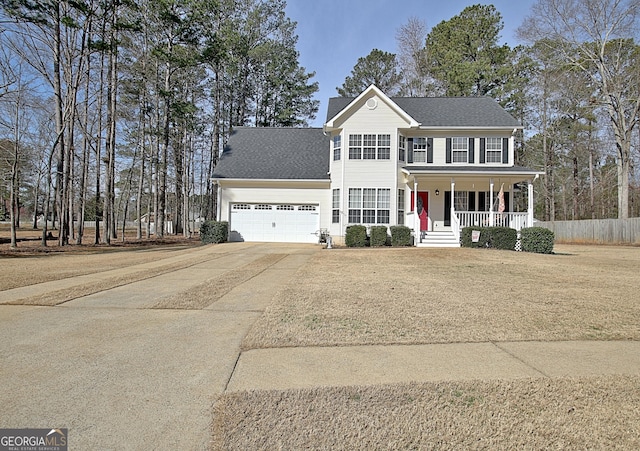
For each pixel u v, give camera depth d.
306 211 20.97
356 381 3.51
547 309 6.12
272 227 21.08
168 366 3.89
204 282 8.62
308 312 5.86
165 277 9.34
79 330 5.09
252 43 32.22
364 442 2.61
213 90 31.45
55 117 19.67
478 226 17.02
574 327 5.16
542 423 2.84
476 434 2.71
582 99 30.80
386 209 19.14
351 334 4.84
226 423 2.83
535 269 10.58
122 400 3.19
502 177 17.33
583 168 37.69
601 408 3.04
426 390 3.33
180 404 3.12
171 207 44.56
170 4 21.42
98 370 3.80
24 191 36.91
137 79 24.09
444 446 2.57
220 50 24.39
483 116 20.16
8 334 4.90
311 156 22.42
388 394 3.26
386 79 37.59
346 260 12.55
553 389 3.35
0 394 3.29
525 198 37.91
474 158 19.50
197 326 5.27
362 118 19.31
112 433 2.71
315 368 3.83
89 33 17.98
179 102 23.83
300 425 2.80
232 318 5.68
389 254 14.23
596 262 12.81
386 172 19.14
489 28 31.47
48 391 3.34
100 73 21.06
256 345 4.47
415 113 20.77
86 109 20.77
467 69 29.55
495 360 4.04
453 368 3.82
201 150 37.16
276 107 35.47
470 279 8.90
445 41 33.19
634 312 5.95
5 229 38.03
